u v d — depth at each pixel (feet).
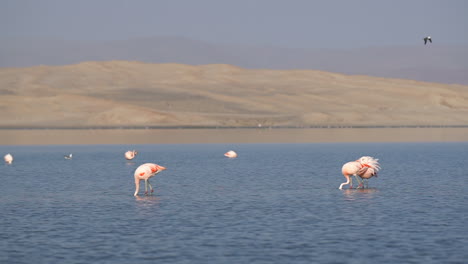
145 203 157.89
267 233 117.50
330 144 504.84
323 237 113.70
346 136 618.03
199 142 531.09
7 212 143.74
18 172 254.47
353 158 331.98
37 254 102.37
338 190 183.42
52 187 196.75
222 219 133.08
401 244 107.76
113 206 152.87
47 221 131.54
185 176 231.91
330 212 141.28
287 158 333.62
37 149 437.58
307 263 96.17
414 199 162.09
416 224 125.49
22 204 156.66
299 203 155.84
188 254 101.96
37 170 264.52
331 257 99.55
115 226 125.39
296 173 242.37
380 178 220.43
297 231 119.34
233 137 584.81
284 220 131.23
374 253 101.71
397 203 154.81
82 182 212.84
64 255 101.71
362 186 189.16
